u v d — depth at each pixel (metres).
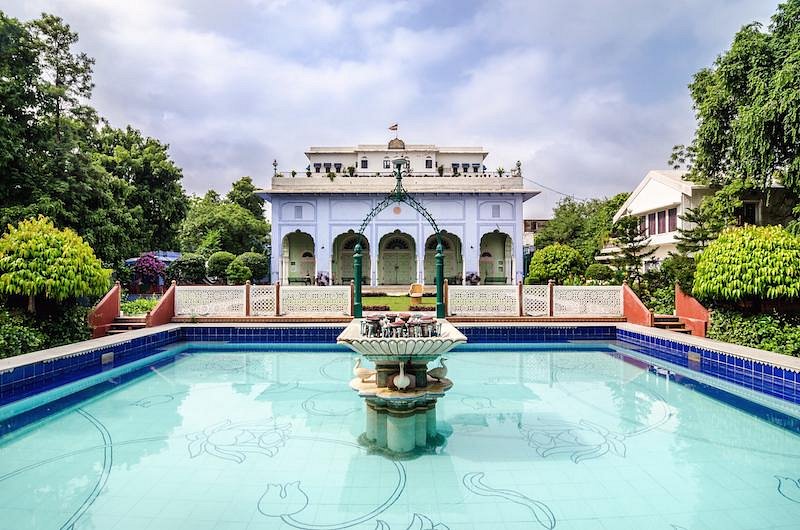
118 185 18.16
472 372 7.04
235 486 3.25
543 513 2.90
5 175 12.83
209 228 28.77
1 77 12.99
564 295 10.73
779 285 7.43
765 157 10.66
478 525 2.75
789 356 6.30
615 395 5.73
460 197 22.09
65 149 14.24
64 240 8.02
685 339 7.90
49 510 2.91
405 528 2.72
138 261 19.89
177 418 4.81
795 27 10.42
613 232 13.84
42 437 4.23
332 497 3.10
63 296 7.55
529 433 4.37
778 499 3.09
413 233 22.14
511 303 10.73
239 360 7.92
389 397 3.89
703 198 13.68
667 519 2.83
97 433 4.35
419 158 29.48
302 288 10.79
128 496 3.10
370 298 17.89
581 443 4.11
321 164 29.70
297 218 22.09
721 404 5.32
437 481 3.35
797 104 9.49
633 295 10.21
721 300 8.57
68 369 6.54
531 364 7.60
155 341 8.68
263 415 4.91
